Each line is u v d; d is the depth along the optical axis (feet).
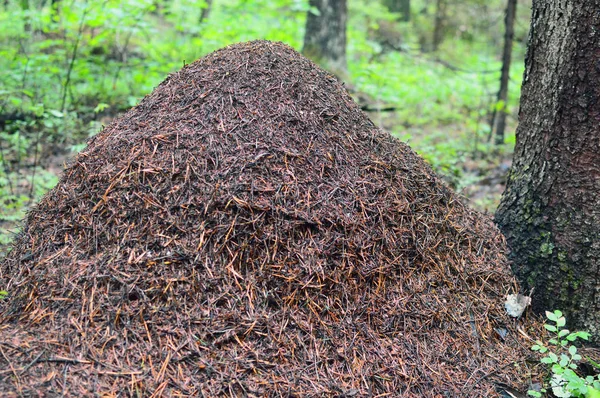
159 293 7.25
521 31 44.80
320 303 7.69
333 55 31.55
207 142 8.34
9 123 19.57
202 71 9.45
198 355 6.88
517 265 9.92
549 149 9.44
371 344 7.66
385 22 50.14
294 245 7.85
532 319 9.37
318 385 6.99
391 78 24.86
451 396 7.43
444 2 50.60
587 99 8.75
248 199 7.87
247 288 7.49
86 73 21.61
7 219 13.21
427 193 9.50
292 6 27.86
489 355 8.27
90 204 8.23
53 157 18.19
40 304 7.35
